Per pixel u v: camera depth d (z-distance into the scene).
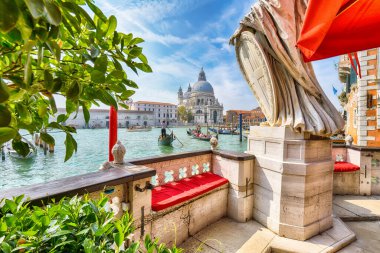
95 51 0.82
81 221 1.22
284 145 4.15
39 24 0.56
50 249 1.04
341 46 2.59
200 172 5.38
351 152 6.93
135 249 1.08
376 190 6.57
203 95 140.50
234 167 4.79
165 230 3.60
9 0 0.39
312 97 4.12
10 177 19.52
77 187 2.35
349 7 2.26
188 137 61.28
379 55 10.76
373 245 4.01
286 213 4.09
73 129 0.88
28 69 0.54
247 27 4.46
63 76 0.82
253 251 3.66
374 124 10.96
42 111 0.86
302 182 3.95
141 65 0.98
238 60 5.10
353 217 5.07
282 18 3.79
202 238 4.06
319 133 3.89
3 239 0.94
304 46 2.34
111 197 2.94
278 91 4.32
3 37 0.57
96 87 0.88
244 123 118.44
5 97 0.46
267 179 4.46
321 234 4.16
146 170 3.21
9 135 0.56
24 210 1.20
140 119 117.19
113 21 0.83
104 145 41.50
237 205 4.70
